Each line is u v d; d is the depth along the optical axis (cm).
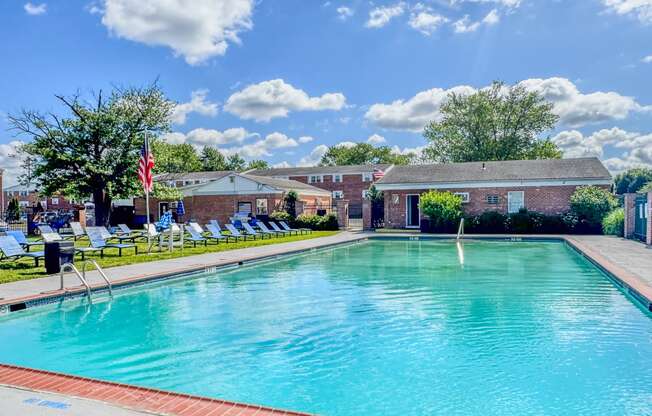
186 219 3559
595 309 863
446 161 5066
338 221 3169
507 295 998
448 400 482
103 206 3075
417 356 618
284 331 738
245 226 2378
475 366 579
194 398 399
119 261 1393
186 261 1410
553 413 451
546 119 4744
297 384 529
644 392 497
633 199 2138
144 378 550
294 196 3425
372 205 3155
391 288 1088
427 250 1958
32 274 1125
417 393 502
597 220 2492
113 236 2120
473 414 450
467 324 769
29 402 388
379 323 780
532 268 1392
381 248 2064
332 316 829
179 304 927
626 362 586
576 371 559
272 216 3188
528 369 566
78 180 2938
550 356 612
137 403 387
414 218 3033
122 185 3011
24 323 789
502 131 4869
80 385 430
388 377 547
